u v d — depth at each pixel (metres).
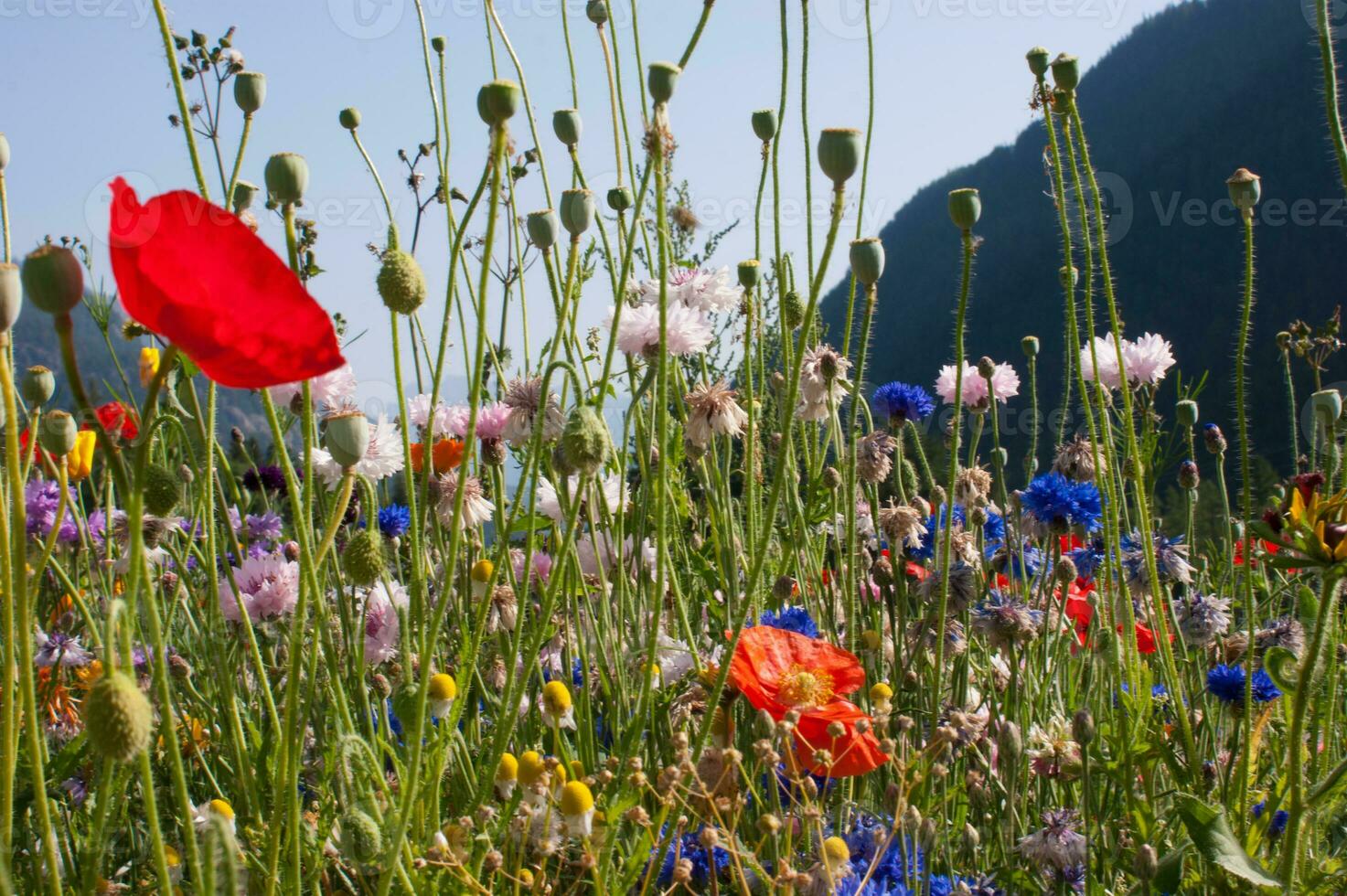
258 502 5.11
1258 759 2.98
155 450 3.09
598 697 3.23
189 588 3.03
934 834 2.50
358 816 1.73
